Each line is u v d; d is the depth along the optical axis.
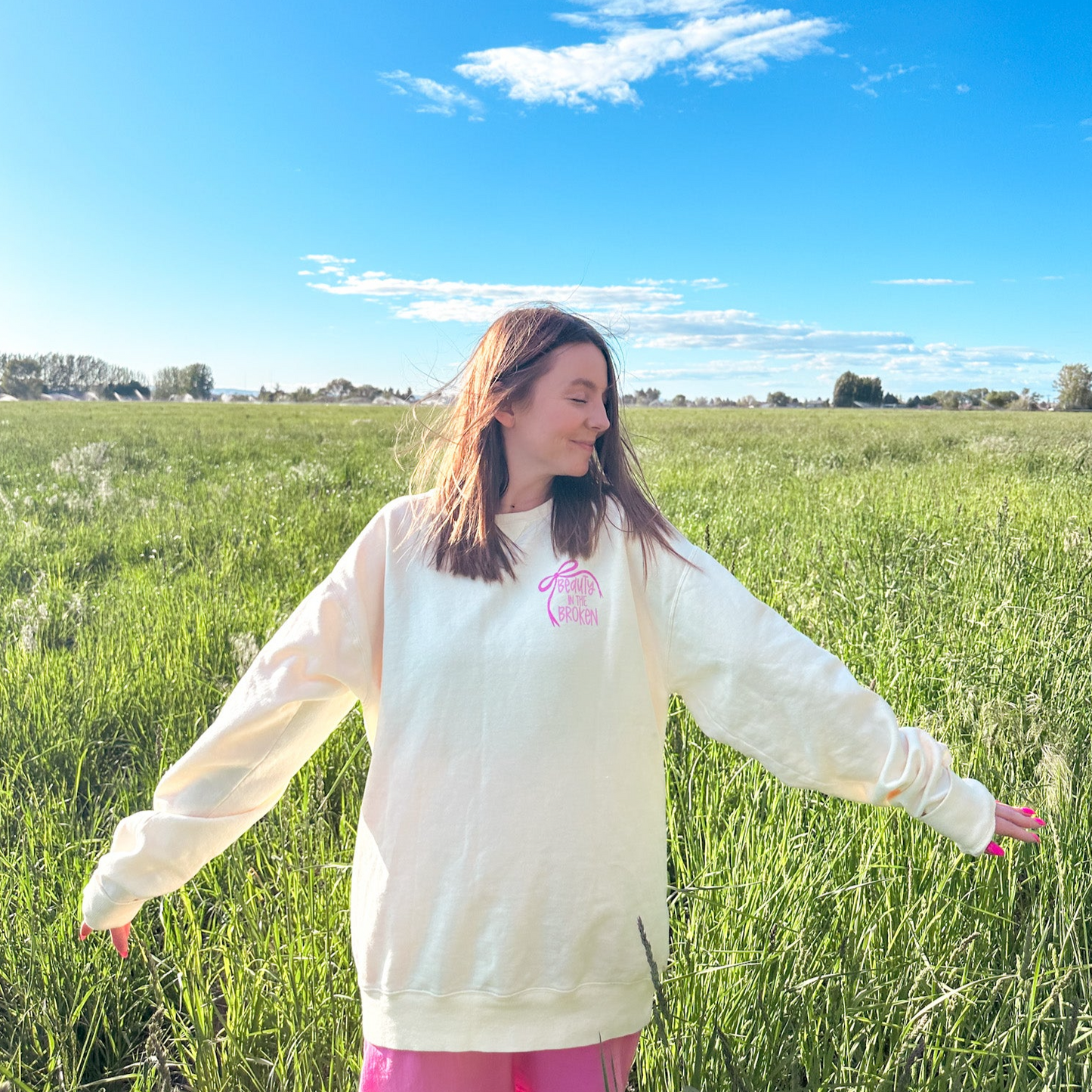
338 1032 1.95
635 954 1.40
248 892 2.42
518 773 1.36
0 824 2.98
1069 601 4.26
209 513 8.99
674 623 1.44
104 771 3.54
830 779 1.40
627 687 1.41
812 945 2.04
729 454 16.33
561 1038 1.35
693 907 2.21
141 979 2.31
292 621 1.50
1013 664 3.50
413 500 1.55
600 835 1.37
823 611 4.27
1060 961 1.89
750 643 1.39
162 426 28.58
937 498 8.23
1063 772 2.42
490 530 1.44
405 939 1.36
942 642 3.87
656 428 29.42
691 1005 1.87
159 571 6.62
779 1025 1.83
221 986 2.15
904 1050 1.62
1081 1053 1.64
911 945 2.02
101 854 2.76
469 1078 1.36
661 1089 1.77
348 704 1.59
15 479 12.27
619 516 1.48
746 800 2.66
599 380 1.45
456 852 1.35
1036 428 27.88
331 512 8.84
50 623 5.15
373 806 1.42
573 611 1.41
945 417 52.59
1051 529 5.93
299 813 2.73
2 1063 2.02
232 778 1.43
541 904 1.34
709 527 6.38
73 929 2.38
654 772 1.45
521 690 1.37
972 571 4.98
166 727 3.64
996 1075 1.66
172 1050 2.20
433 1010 1.35
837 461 14.95
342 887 2.33
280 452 18.39
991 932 2.13
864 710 1.37
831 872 2.30
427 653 1.41
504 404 1.45
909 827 2.34
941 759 1.35
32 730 3.66
